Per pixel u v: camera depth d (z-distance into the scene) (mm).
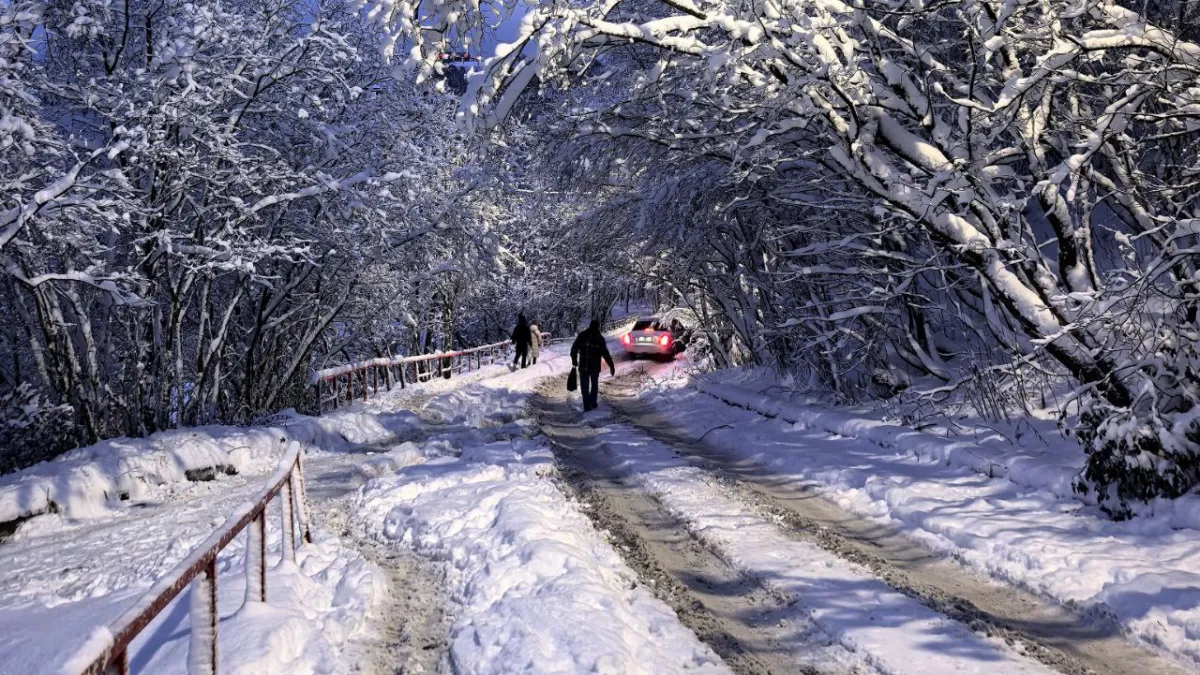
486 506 7363
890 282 9773
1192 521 5672
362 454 12156
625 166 13250
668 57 8109
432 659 4504
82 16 10477
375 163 14625
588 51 8172
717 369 22031
